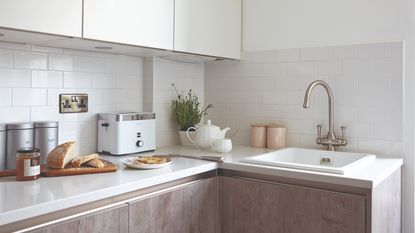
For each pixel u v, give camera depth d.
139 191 1.43
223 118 2.61
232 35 2.42
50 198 1.14
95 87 2.04
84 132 1.99
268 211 1.70
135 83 2.27
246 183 1.77
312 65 2.24
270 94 2.40
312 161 2.12
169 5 1.94
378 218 1.54
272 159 2.03
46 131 1.68
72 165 1.53
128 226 1.37
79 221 1.20
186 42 2.05
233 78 2.56
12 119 1.68
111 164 1.62
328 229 1.55
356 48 2.08
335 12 2.16
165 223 1.53
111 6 1.64
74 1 1.50
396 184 1.85
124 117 1.96
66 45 1.77
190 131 2.42
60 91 1.86
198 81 2.66
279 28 2.37
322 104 2.20
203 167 1.72
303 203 1.61
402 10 1.96
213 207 1.82
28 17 1.35
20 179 1.36
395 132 1.98
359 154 1.95
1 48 1.63
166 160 1.71
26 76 1.72
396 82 1.97
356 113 2.10
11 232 1.03
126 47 1.84
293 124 2.32
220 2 2.31
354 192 1.49
